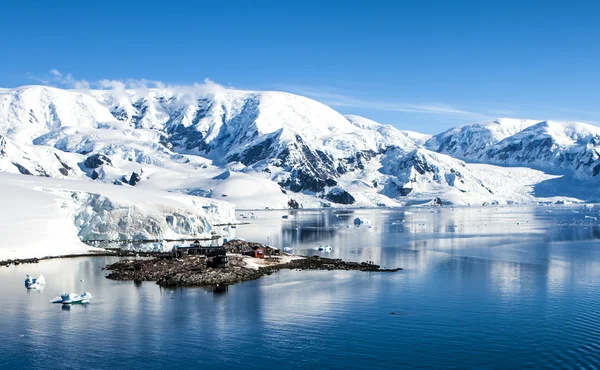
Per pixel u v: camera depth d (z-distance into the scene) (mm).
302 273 148375
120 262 163375
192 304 114125
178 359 85750
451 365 82438
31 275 145250
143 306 112812
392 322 101750
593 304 113250
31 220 189500
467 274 146500
